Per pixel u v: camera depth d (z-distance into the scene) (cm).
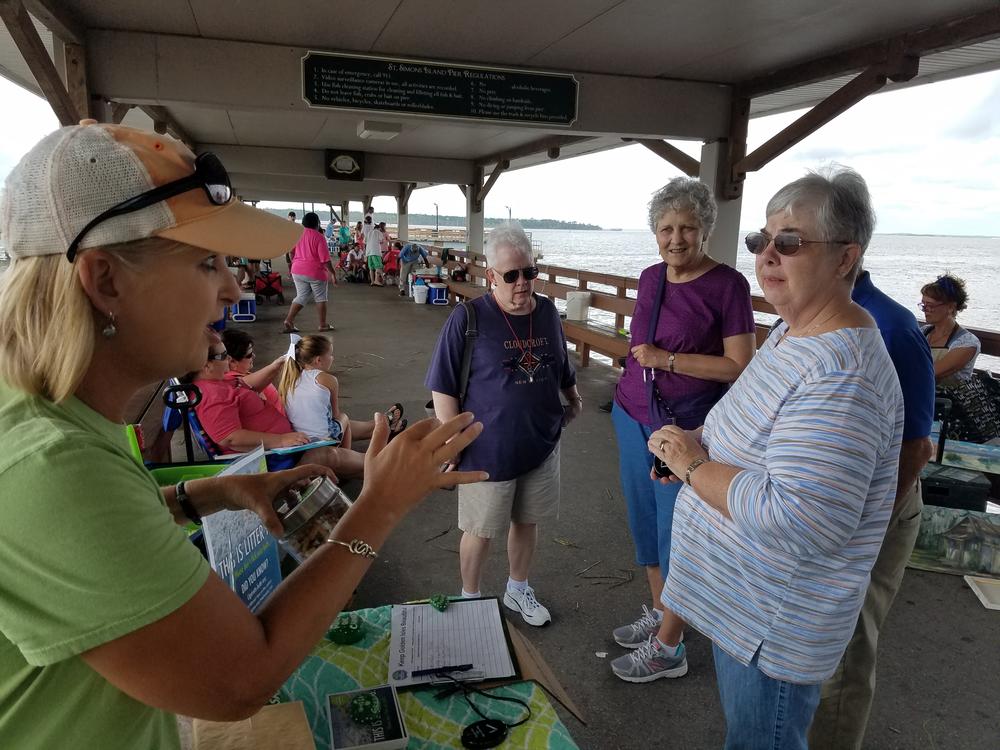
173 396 262
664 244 246
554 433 264
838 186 135
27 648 64
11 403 69
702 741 223
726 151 673
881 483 137
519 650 160
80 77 500
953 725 230
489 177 1421
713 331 244
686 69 612
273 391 442
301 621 77
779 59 571
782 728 146
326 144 1330
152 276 73
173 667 66
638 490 262
